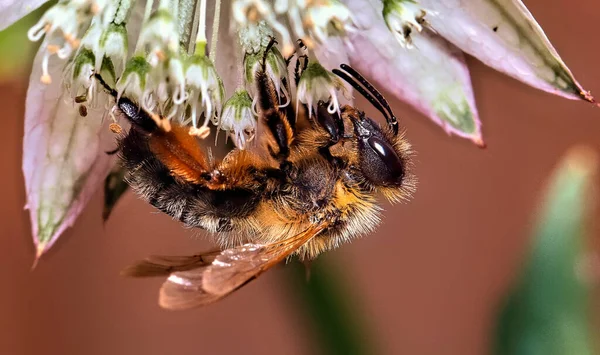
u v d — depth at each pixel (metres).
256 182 0.09
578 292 0.10
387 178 0.09
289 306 0.10
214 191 0.09
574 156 0.10
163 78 0.09
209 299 0.09
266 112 0.09
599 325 0.10
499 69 0.09
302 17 0.09
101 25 0.09
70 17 0.09
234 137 0.09
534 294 0.10
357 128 0.09
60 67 0.09
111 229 0.14
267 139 0.09
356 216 0.09
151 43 0.09
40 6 0.09
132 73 0.09
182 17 0.09
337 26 0.09
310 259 0.09
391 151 0.09
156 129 0.09
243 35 0.09
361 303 0.10
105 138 0.09
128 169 0.09
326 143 0.09
